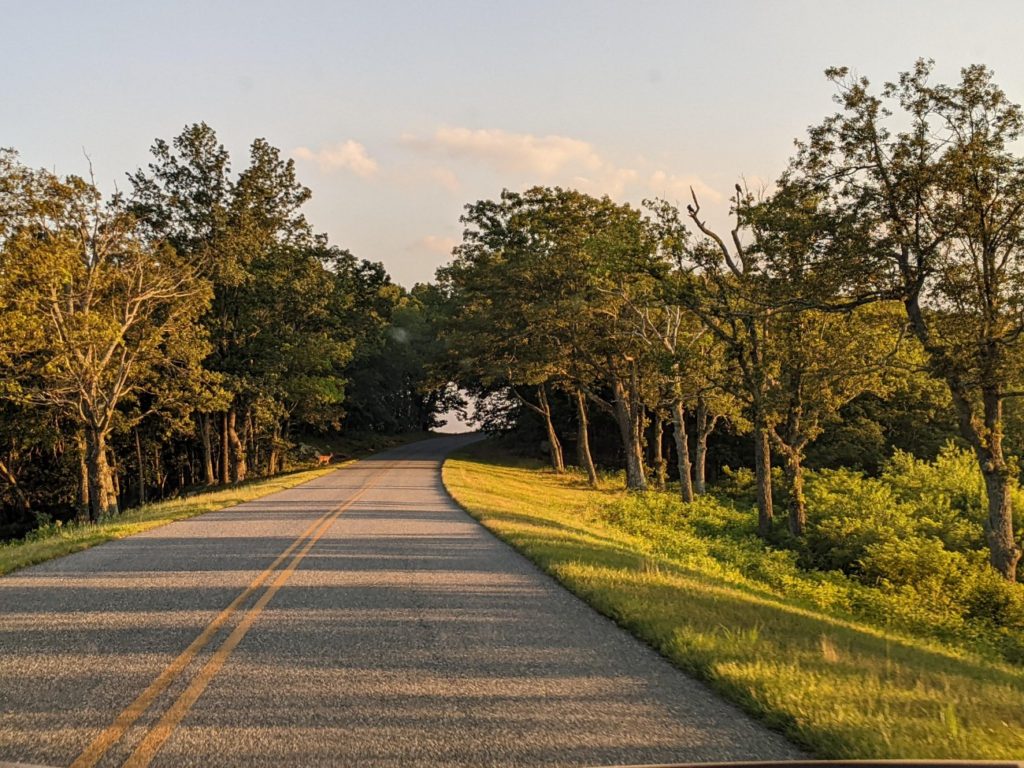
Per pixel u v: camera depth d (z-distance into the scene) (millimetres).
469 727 4879
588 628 7793
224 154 43156
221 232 42188
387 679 5926
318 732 4770
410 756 4395
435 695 5535
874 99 19484
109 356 33438
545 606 8898
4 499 47125
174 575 10750
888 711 5172
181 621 7891
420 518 18922
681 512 33312
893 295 20609
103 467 33625
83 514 35469
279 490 28938
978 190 18500
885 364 23766
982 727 4992
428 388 54031
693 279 27906
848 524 26500
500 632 7547
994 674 8445
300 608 8555
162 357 36750
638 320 38719
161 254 35812
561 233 38031
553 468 60531
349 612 8375
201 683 5785
